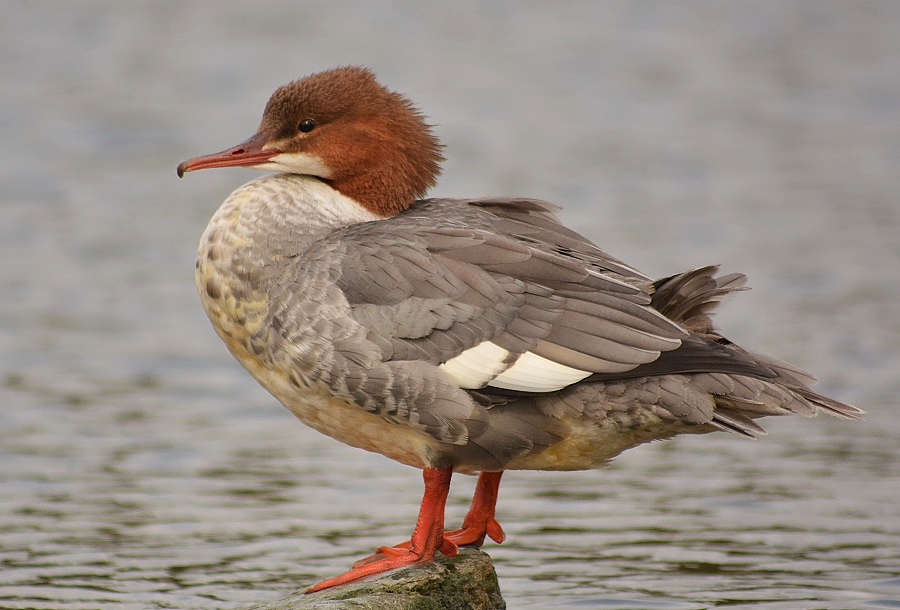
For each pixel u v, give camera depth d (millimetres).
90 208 22531
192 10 36750
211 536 11391
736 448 13812
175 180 24250
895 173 25000
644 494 12523
